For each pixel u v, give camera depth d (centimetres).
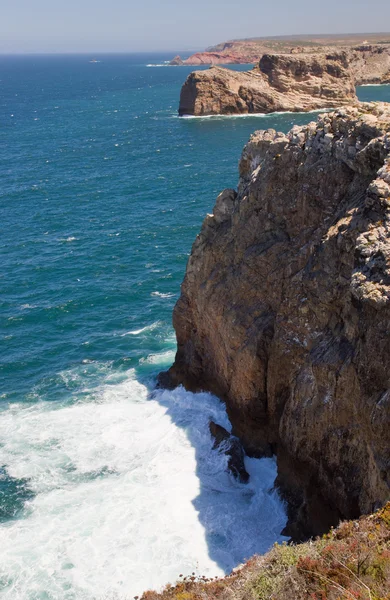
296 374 2962
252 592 1698
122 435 3662
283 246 3222
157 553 2723
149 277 6331
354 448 2511
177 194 9631
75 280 6316
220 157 12325
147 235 7650
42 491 3197
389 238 2353
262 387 3250
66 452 3531
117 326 5325
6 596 2553
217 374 3794
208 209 8750
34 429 3803
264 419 3325
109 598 2508
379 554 1595
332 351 2653
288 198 3244
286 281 3128
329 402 2630
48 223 8312
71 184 10588
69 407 4072
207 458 3347
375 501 2264
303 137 3191
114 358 4766
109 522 2931
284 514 2938
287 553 1808
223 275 3672
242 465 3241
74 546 2795
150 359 4725
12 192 10075
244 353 3247
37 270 6606
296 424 2845
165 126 16750
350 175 2902
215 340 3694
